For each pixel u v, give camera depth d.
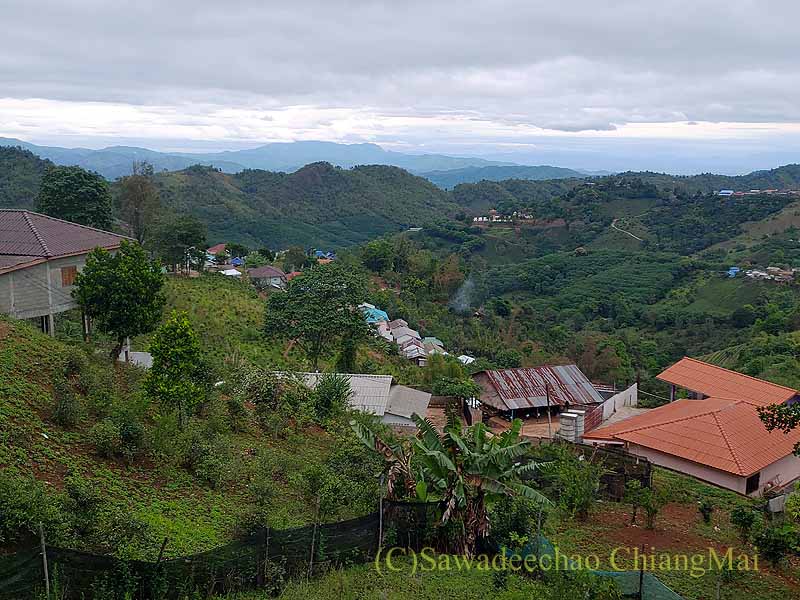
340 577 10.66
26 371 15.47
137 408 15.19
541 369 34.28
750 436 21.45
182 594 9.09
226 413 19.22
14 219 23.58
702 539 15.10
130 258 20.08
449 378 33.41
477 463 12.34
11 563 7.97
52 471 11.89
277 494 14.34
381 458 15.27
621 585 10.68
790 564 13.77
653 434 22.22
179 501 12.75
